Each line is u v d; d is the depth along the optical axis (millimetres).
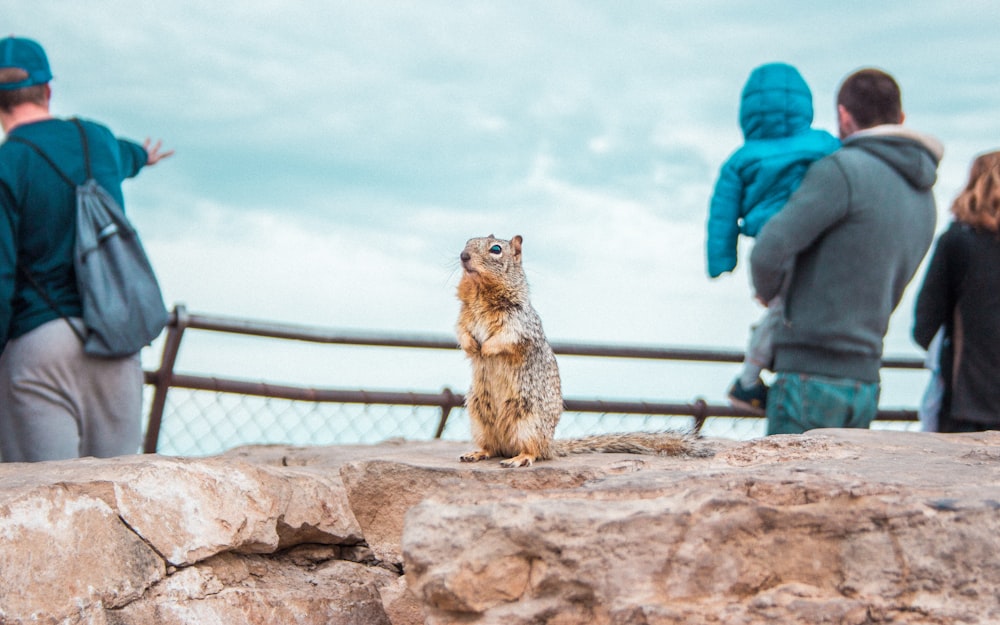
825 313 6090
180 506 5043
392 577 5605
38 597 4559
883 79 6371
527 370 5348
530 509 4246
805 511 4145
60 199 5695
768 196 6543
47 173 5688
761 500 4215
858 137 6238
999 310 6234
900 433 5855
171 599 4914
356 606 5371
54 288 5699
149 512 4957
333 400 7645
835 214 6031
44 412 5668
